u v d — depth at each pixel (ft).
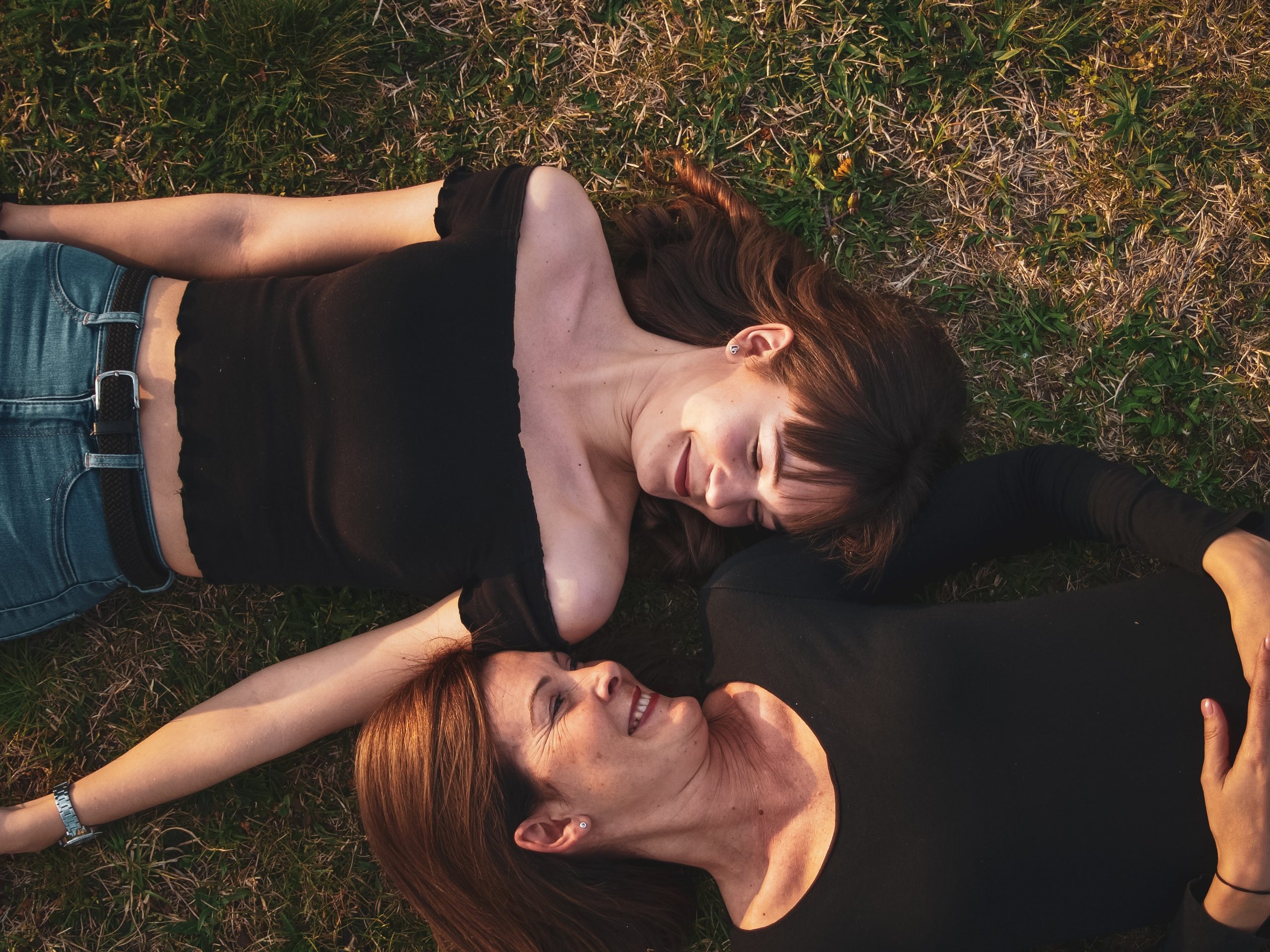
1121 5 7.45
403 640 6.33
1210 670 5.33
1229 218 7.43
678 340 6.47
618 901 5.96
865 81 7.47
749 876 5.79
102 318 5.91
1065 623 5.50
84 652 7.20
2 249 6.01
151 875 7.13
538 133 7.50
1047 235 7.51
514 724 5.62
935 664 5.37
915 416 5.80
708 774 5.73
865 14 7.45
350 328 5.81
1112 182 7.48
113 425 5.82
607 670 5.67
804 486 5.74
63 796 6.45
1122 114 7.43
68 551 5.99
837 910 5.33
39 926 7.06
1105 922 5.38
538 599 5.88
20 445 5.78
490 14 7.45
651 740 5.53
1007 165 7.46
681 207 7.00
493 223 6.02
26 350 5.85
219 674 7.23
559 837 5.69
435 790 5.58
